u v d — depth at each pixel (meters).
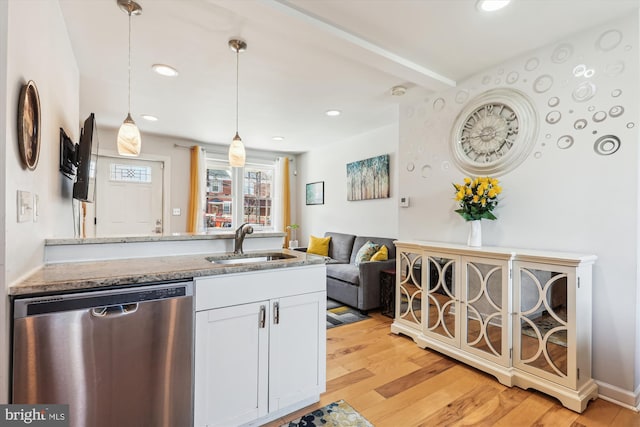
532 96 2.24
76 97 2.52
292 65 2.50
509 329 2.05
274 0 1.69
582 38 2.00
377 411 1.77
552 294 1.88
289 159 6.27
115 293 1.26
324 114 3.75
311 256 2.04
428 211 2.96
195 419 1.44
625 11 1.80
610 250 1.88
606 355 1.89
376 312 3.64
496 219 2.43
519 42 2.13
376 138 4.48
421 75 2.51
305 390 1.79
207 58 2.40
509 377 2.02
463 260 2.32
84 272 1.38
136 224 4.78
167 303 1.37
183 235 2.06
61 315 1.16
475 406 1.82
